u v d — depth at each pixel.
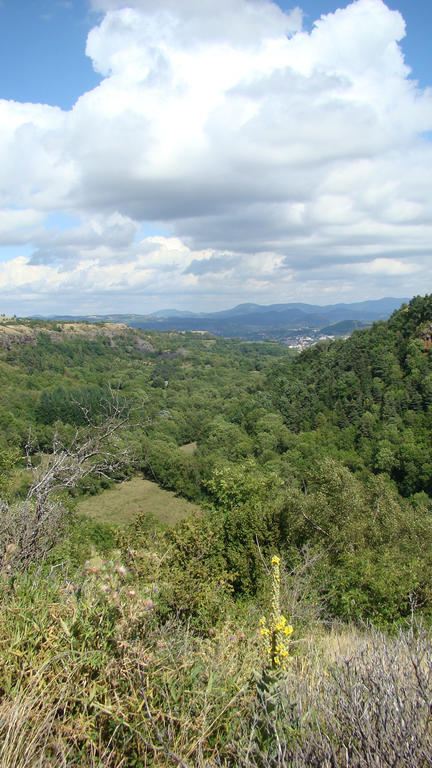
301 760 1.47
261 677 1.99
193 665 2.06
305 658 2.66
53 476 5.14
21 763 1.31
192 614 4.05
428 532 12.52
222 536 10.04
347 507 12.11
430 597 7.21
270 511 11.16
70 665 1.69
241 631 2.61
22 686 1.60
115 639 1.82
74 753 1.48
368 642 2.85
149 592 2.38
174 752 1.53
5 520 4.45
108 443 5.68
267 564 8.47
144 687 1.73
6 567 2.58
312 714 1.74
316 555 8.62
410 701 1.78
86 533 11.46
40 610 1.99
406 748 1.47
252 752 1.59
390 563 8.73
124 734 1.53
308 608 5.96
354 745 1.53
